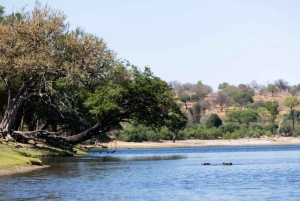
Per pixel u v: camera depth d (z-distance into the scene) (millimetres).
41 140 73688
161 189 31906
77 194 29078
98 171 45062
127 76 71750
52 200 26672
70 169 46438
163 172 44938
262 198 28141
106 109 70875
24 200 26531
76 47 65875
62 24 66500
